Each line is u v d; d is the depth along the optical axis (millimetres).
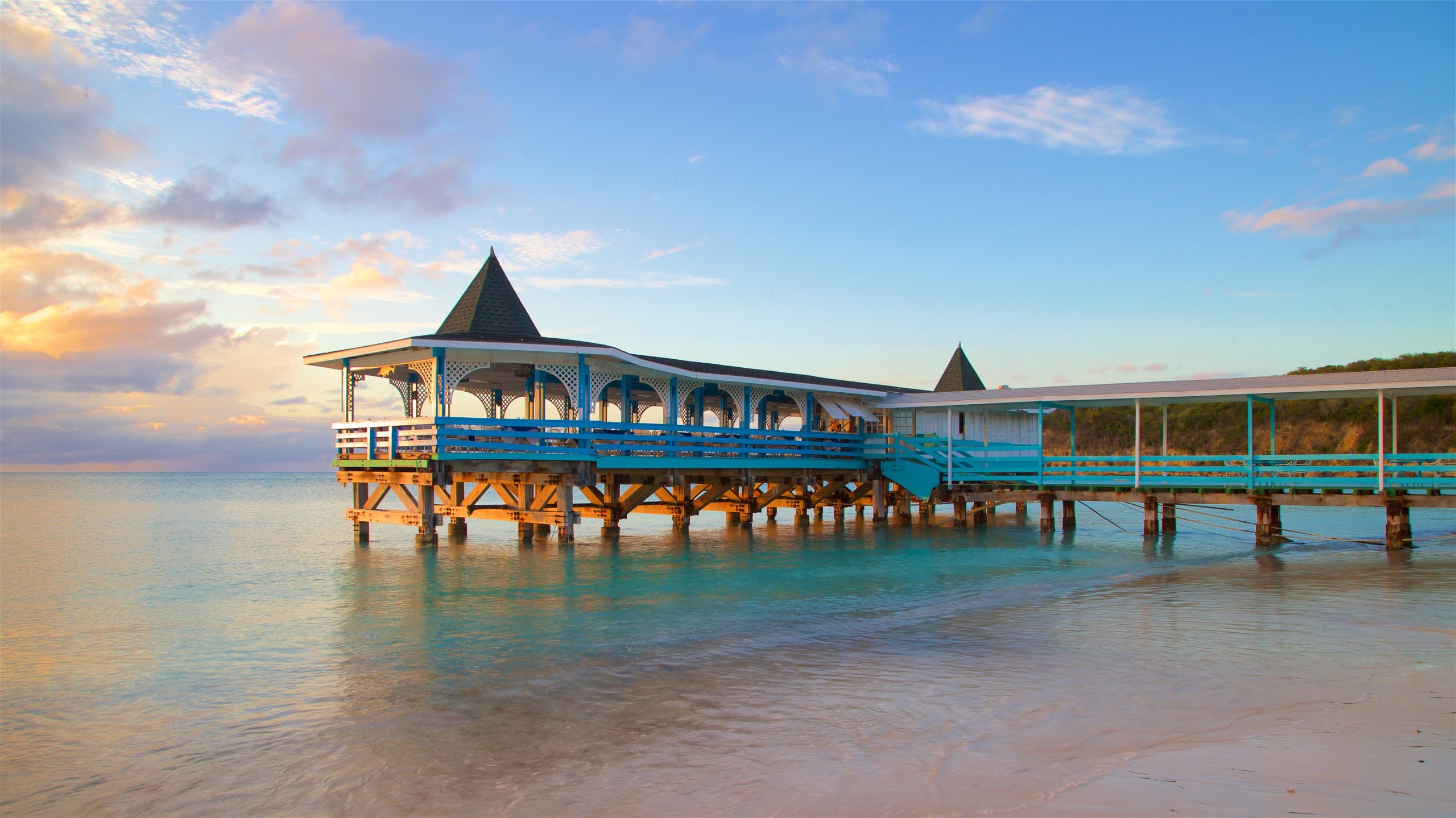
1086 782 6840
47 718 9500
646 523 35125
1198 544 25781
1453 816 6031
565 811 6719
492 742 8391
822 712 9109
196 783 7609
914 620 14164
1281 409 56125
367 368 25297
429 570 20125
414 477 22203
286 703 9883
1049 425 66375
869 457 32031
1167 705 9078
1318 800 6355
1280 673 10344
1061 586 17578
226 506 62125
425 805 6973
